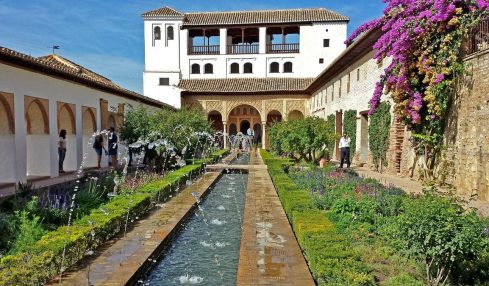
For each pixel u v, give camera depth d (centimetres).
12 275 378
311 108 3177
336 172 1280
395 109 1198
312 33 3259
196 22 3309
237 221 774
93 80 1485
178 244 626
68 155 1439
